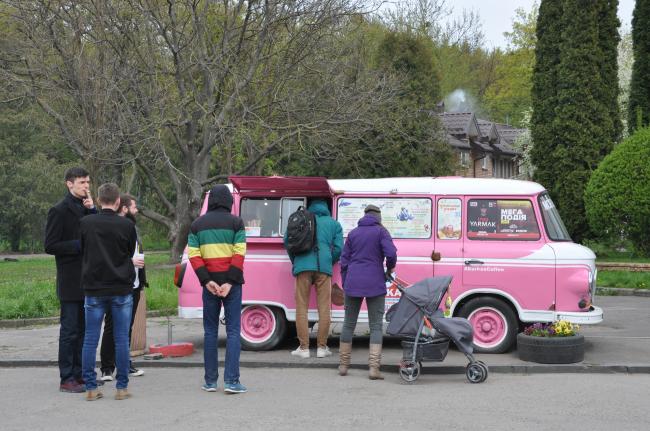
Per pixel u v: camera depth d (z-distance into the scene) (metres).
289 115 26.80
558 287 10.94
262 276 11.33
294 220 10.51
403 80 30.84
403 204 11.41
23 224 52.38
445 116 55.06
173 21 26.83
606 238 28.88
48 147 51.94
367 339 12.55
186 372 9.98
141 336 10.84
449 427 6.98
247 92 27.66
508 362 10.16
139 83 26.69
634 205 24.80
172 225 30.62
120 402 8.13
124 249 8.27
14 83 27.11
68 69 24.92
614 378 9.41
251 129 27.02
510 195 11.23
